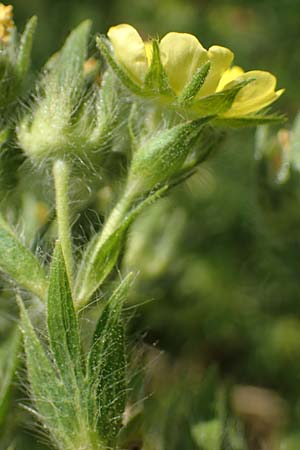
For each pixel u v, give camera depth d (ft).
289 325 0.89
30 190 0.61
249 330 0.90
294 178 0.69
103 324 0.52
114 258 0.54
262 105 0.56
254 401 0.87
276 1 1.10
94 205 0.59
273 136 0.70
